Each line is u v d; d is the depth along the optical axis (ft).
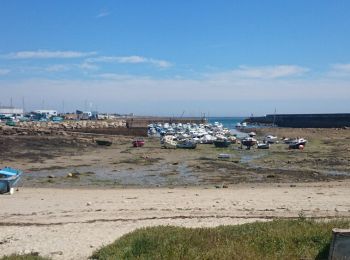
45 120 438.40
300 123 476.95
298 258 38.47
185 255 39.58
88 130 322.75
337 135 319.88
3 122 372.38
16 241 57.06
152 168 149.59
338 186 108.06
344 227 46.06
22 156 181.78
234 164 159.43
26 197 91.35
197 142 252.42
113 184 115.65
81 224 66.80
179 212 74.84
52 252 51.60
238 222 65.77
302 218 54.24
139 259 40.88
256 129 431.84
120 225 65.62
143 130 330.34
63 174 134.92
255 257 38.11
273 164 159.84
